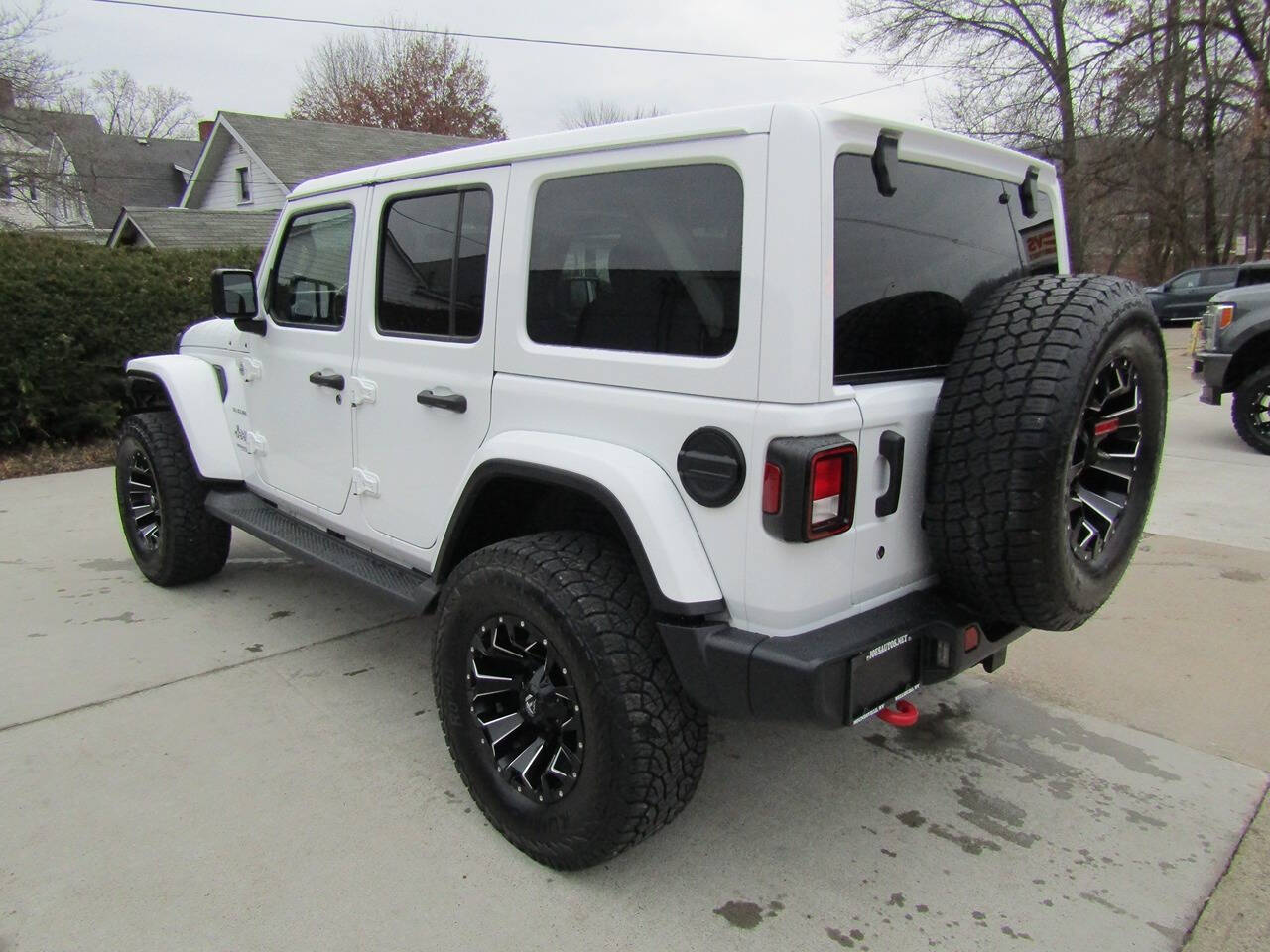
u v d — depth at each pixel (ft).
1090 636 13.24
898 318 7.34
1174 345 58.70
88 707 10.98
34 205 86.48
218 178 85.61
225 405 13.64
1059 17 78.38
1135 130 78.23
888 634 6.93
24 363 25.29
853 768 9.87
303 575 15.94
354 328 10.31
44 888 7.76
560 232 7.90
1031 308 7.00
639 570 7.05
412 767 9.74
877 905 7.68
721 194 6.68
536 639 7.66
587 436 7.63
